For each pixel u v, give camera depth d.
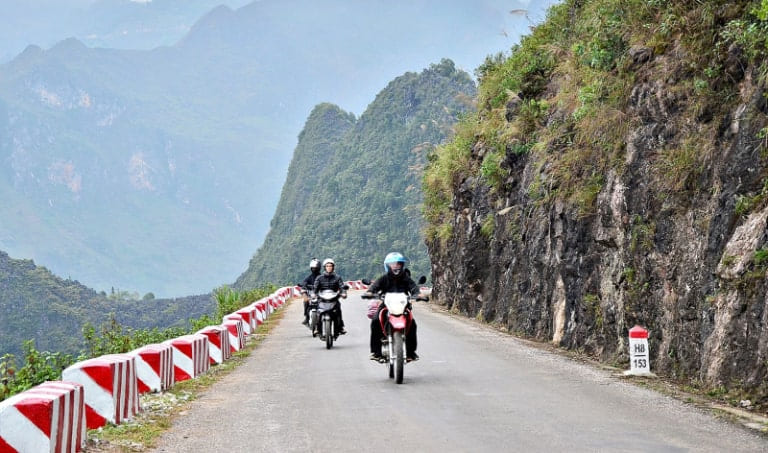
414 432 7.96
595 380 11.66
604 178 15.41
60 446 6.71
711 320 10.66
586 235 15.71
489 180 25.33
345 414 9.13
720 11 12.84
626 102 15.01
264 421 8.88
